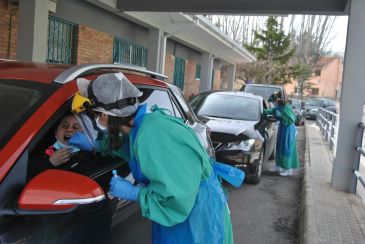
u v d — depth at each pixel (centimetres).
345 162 657
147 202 216
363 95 640
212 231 236
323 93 7238
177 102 408
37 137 227
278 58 3781
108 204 246
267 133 799
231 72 2753
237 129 718
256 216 583
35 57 795
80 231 217
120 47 1312
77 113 235
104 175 276
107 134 239
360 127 639
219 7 960
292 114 820
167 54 1712
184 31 1526
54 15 981
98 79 217
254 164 714
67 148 266
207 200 236
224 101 860
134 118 224
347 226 499
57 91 252
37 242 196
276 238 507
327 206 573
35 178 201
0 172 203
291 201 666
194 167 219
